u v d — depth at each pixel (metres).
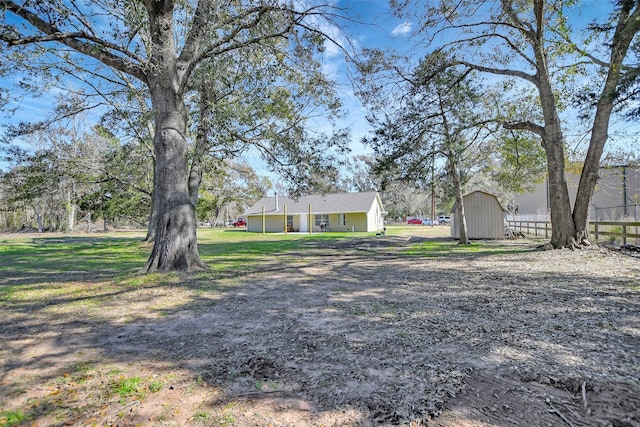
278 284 6.70
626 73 7.12
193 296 5.72
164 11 7.54
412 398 2.39
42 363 3.12
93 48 6.98
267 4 7.09
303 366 2.96
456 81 11.80
